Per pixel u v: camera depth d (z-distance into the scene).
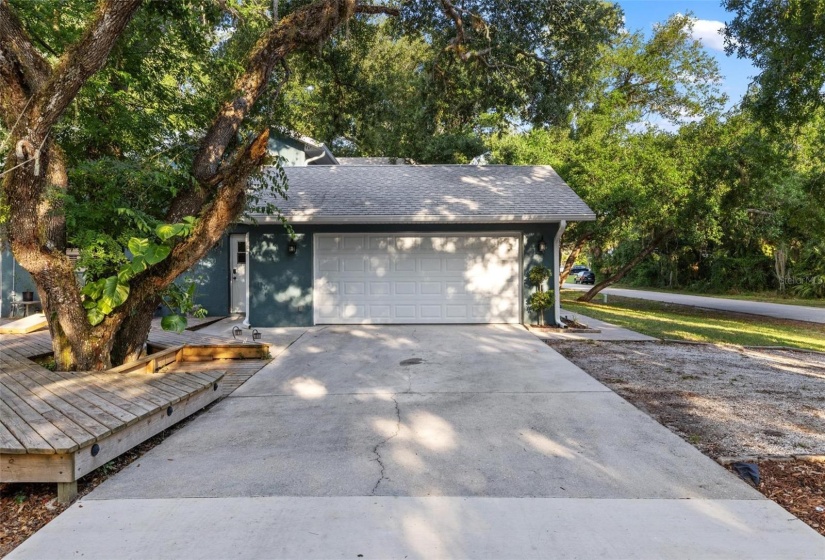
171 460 3.81
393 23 11.07
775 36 9.12
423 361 7.28
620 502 3.09
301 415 4.91
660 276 31.45
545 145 17.44
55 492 3.35
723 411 4.94
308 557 2.51
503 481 3.40
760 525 2.82
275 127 9.52
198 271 12.29
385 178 12.35
